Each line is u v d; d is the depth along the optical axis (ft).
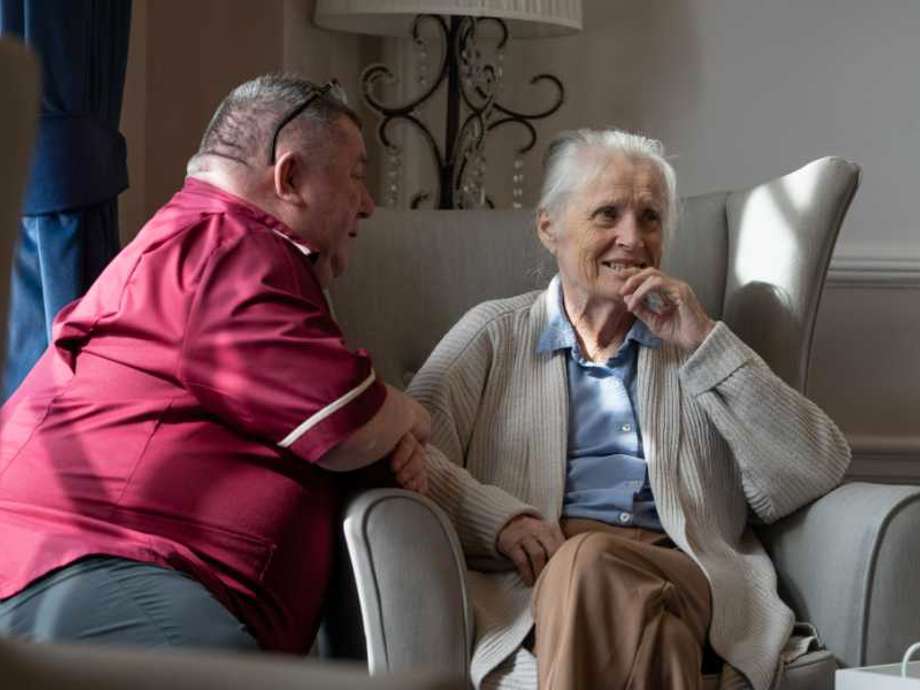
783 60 12.56
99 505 6.77
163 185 11.57
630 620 6.99
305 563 7.02
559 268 8.54
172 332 7.00
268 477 6.99
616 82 12.62
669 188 8.43
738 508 8.38
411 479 7.38
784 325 8.66
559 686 6.88
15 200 3.57
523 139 12.73
